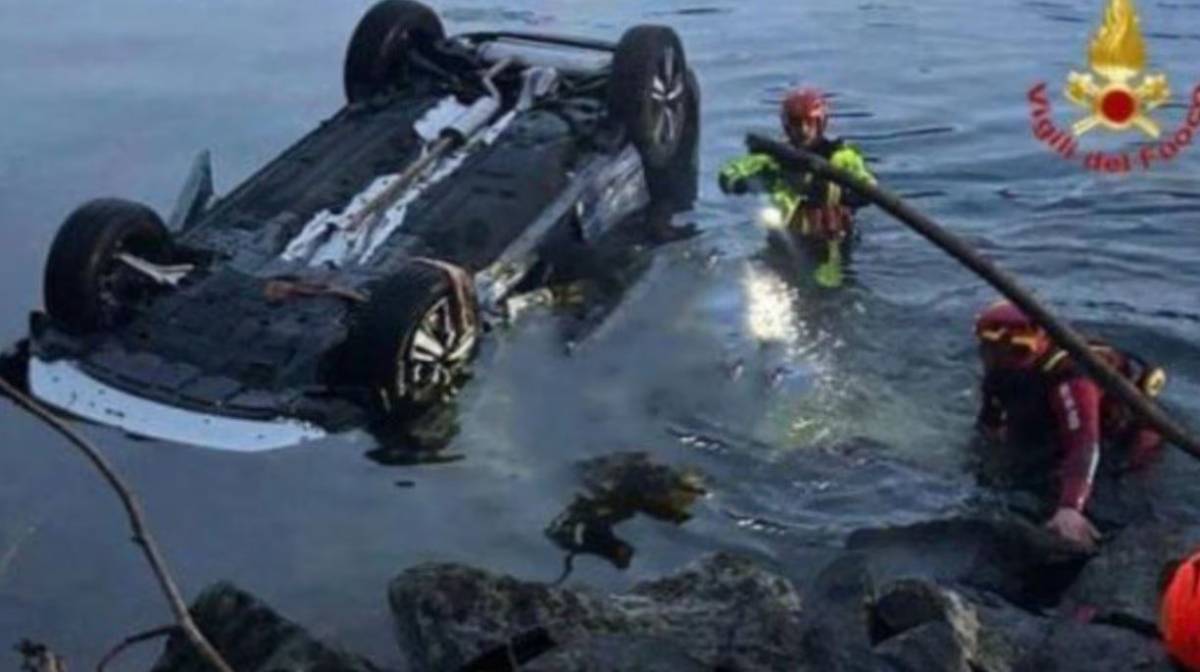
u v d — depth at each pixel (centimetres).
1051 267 984
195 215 1000
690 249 1003
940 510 705
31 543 691
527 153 990
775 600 603
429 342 803
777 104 1305
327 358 804
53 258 830
